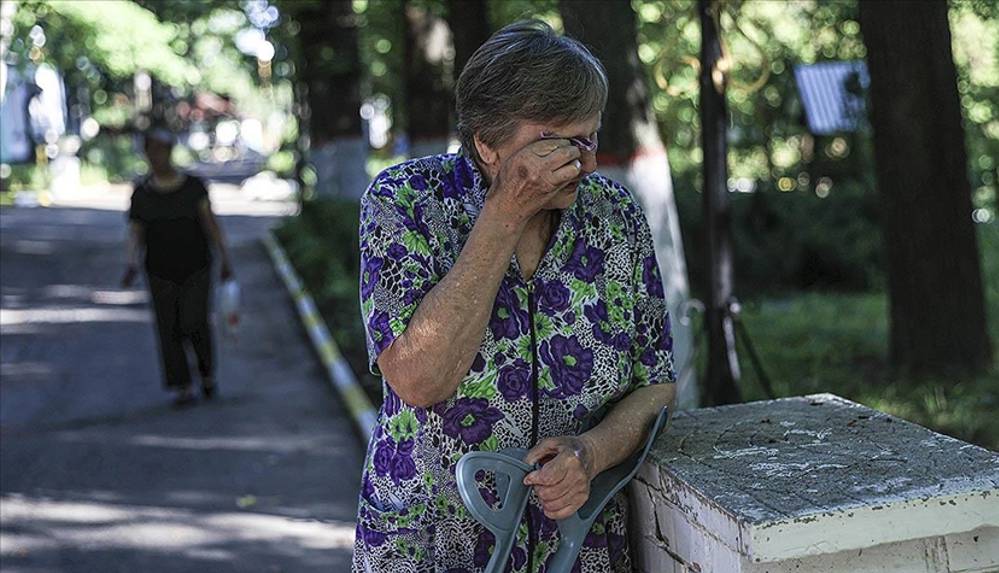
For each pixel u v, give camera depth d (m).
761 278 13.07
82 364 9.88
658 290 2.08
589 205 2.00
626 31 5.47
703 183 5.16
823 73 15.36
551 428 1.96
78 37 14.75
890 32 7.36
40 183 34.19
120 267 17.28
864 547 1.72
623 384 2.02
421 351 1.82
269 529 5.46
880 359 8.30
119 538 5.37
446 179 1.95
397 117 23.09
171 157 7.94
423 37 13.02
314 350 10.23
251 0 19.22
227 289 10.30
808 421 2.14
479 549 1.96
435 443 1.94
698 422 2.18
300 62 18.50
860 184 13.87
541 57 1.82
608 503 2.04
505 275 1.93
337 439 7.14
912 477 1.80
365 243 1.93
